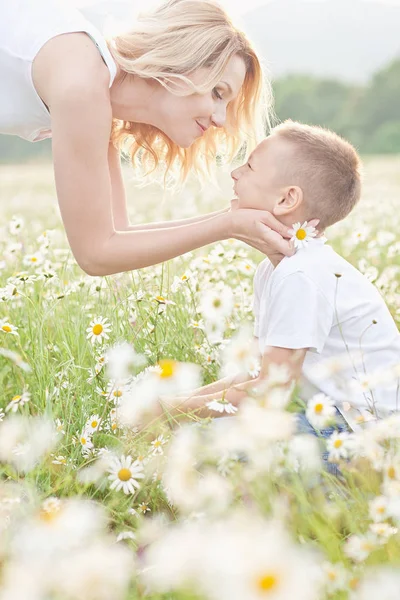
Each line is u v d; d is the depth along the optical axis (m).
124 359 1.93
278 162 2.23
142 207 7.57
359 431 1.99
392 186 10.25
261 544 1.01
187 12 2.31
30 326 2.71
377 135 37.72
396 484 1.48
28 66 2.23
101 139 2.20
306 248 2.17
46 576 1.07
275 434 1.47
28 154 35.69
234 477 1.57
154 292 3.03
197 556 1.08
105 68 2.22
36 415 2.34
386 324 2.20
